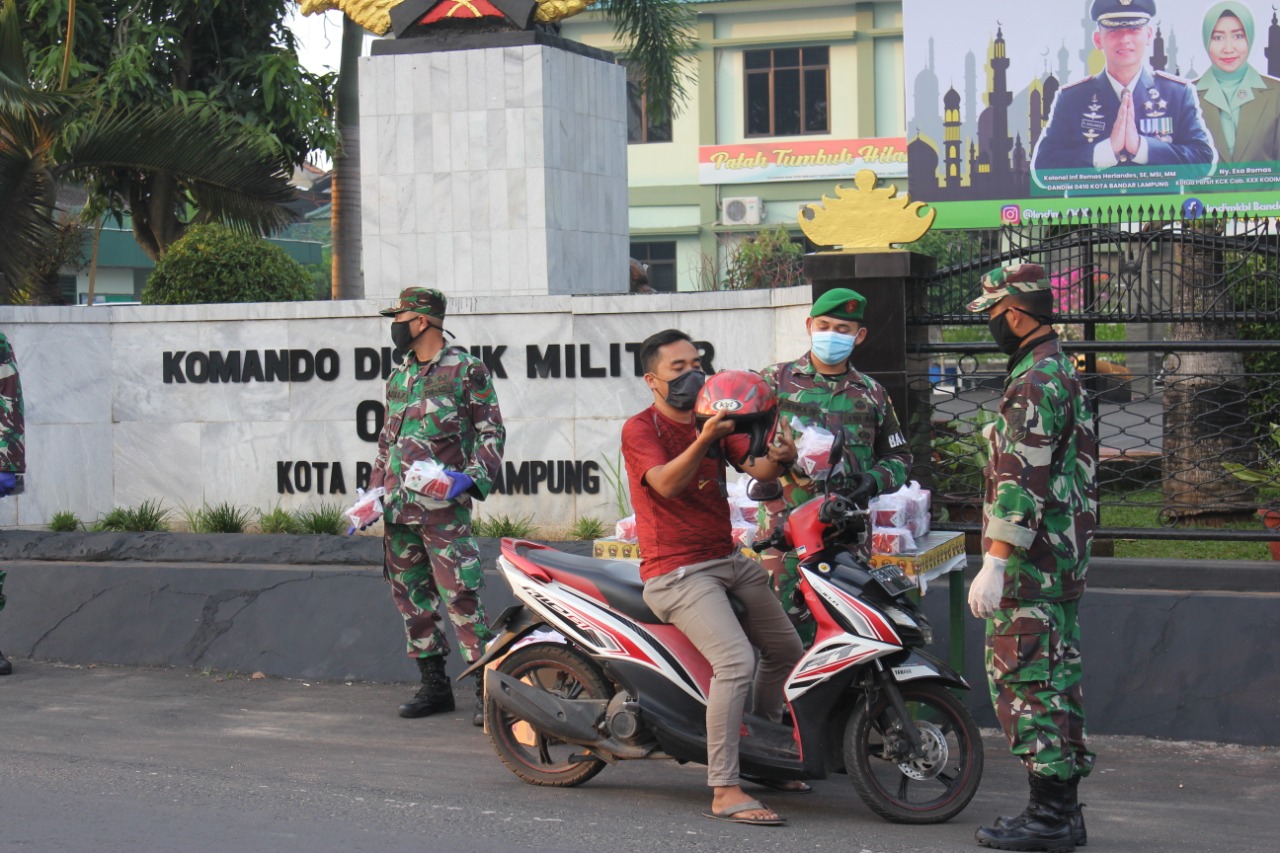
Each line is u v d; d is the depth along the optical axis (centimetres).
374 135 1062
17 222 1105
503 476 912
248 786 564
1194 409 904
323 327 950
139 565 838
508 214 1039
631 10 1745
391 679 773
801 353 838
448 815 527
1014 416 482
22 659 827
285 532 920
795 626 595
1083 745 500
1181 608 659
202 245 1130
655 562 534
